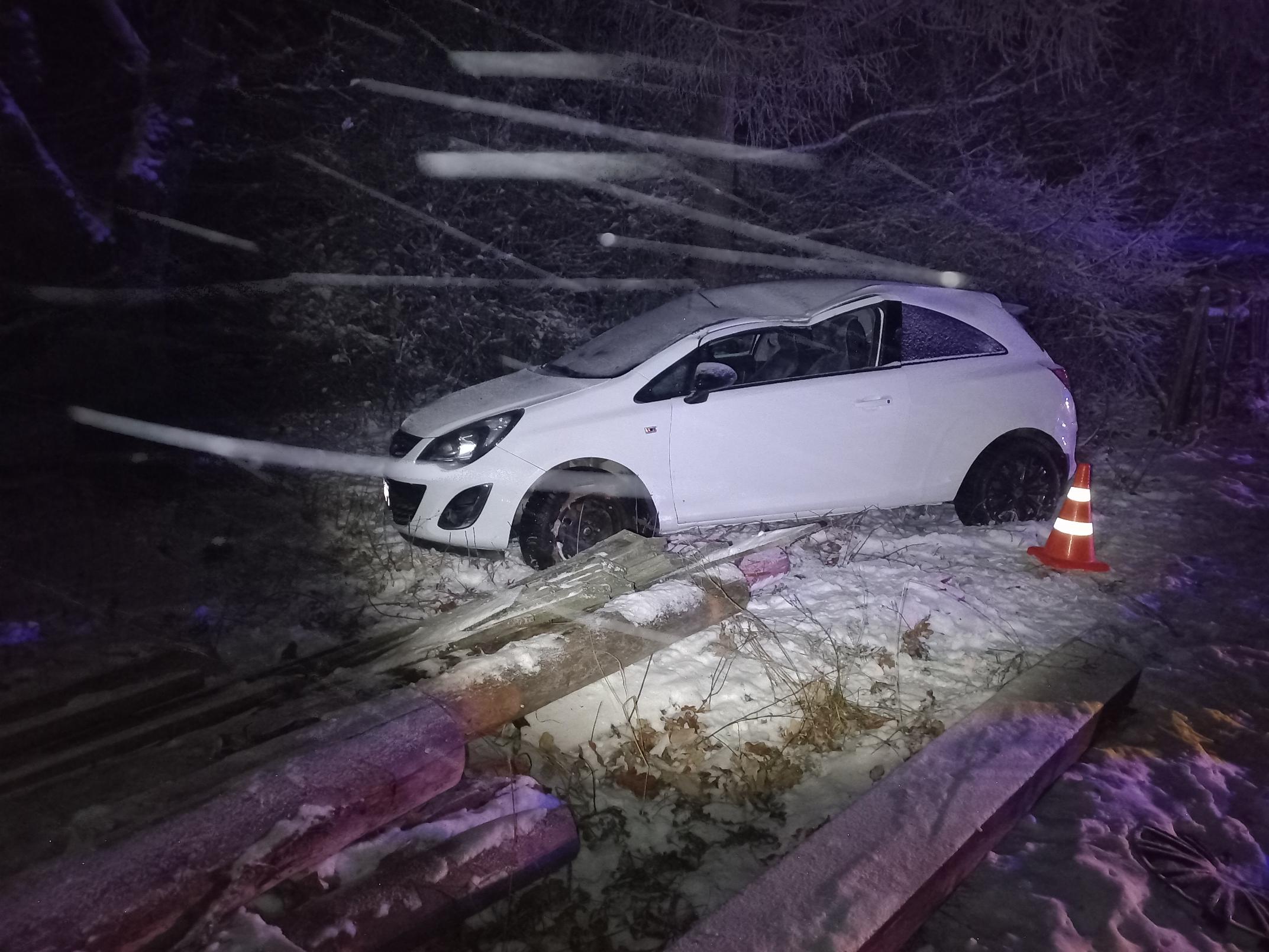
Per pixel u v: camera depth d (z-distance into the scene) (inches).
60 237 294.2
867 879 110.5
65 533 257.6
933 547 239.3
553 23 424.2
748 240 476.7
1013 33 412.2
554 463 213.6
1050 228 437.7
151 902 98.1
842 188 471.2
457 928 113.0
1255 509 282.7
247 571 232.1
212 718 157.3
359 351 413.7
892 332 243.6
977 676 177.9
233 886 102.3
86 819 122.3
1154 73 484.7
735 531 242.5
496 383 248.1
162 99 316.2
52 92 324.8
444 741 125.5
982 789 128.6
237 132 389.7
